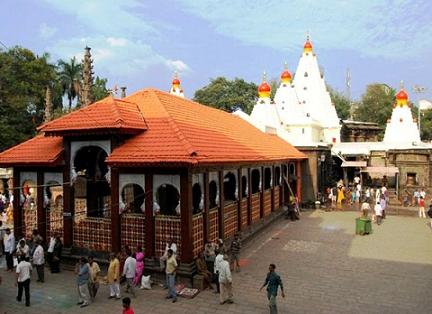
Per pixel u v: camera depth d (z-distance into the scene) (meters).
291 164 31.31
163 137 14.86
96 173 18.17
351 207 33.12
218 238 16.88
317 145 34.06
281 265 16.73
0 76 44.03
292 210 27.39
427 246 19.94
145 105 17.20
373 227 24.84
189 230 13.93
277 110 38.41
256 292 13.59
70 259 15.89
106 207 17.70
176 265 13.01
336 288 13.98
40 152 16.84
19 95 45.91
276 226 25.20
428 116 70.88
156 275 14.22
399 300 12.88
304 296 13.23
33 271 15.71
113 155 14.55
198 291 13.44
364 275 15.39
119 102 16.20
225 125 23.06
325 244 20.41
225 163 16.03
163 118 16.03
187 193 13.92
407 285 14.27
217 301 12.73
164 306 12.32
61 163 16.03
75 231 16.09
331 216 29.05
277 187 27.16
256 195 22.48
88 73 35.56
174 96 20.42
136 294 13.30
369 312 11.95
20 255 14.34
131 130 14.98
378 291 13.68
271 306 11.19
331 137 43.38
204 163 13.98
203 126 18.89
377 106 70.06
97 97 60.75
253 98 70.44
